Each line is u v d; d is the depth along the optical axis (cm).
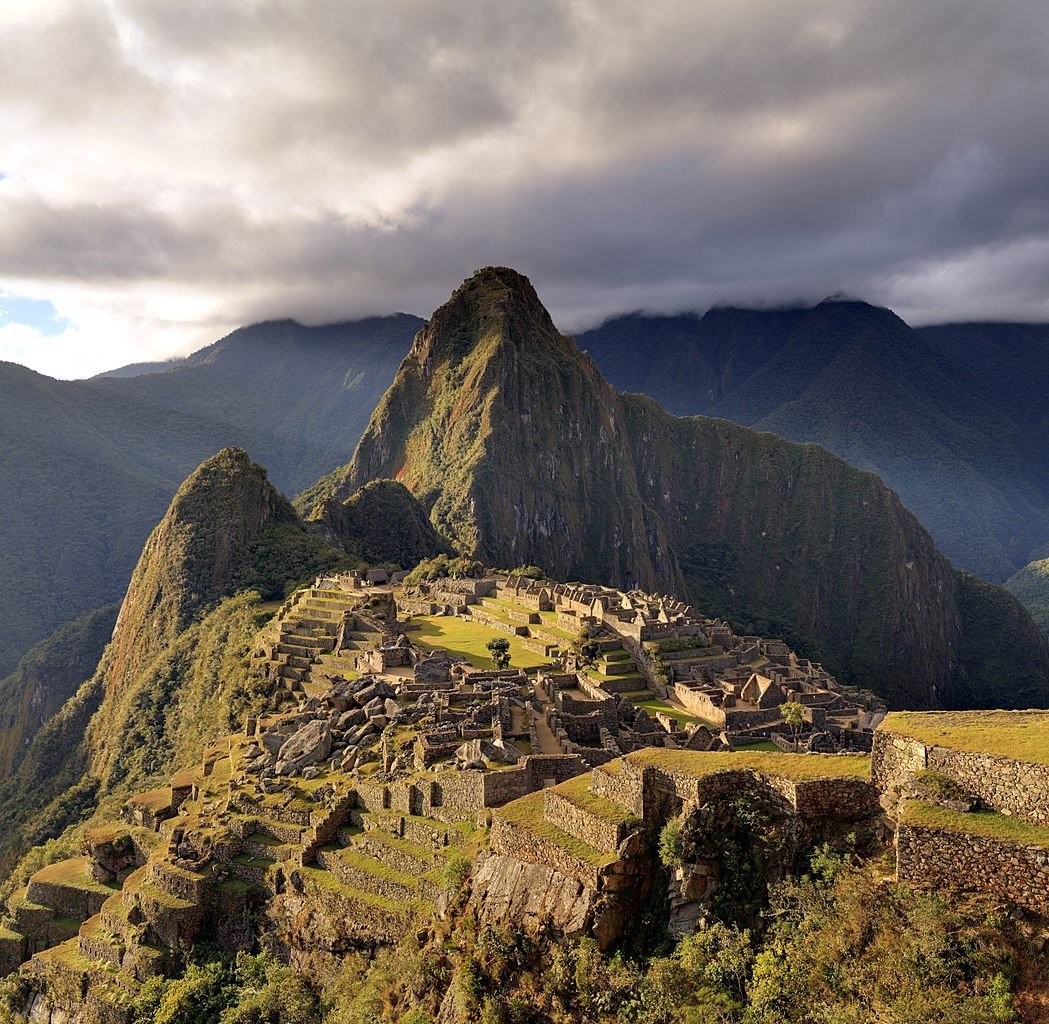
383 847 4203
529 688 6712
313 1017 3828
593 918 2581
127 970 4756
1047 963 1989
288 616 12606
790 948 2302
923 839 2212
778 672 11319
